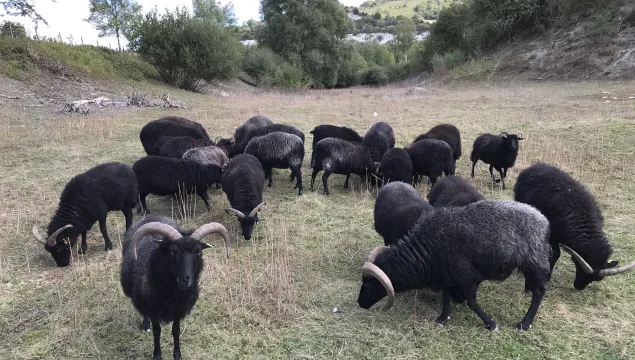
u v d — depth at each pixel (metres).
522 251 5.53
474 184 11.06
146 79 34.44
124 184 8.30
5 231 8.71
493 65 37.69
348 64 64.25
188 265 4.58
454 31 49.25
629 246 7.46
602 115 16.55
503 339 5.54
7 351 5.50
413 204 7.05
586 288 6.51
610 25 31.67
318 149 10.73
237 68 41.22
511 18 39.88
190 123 13.93
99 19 43.47
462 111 20.41
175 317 5.10
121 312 6.18
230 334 5.76
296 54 52.91
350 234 8.52
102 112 21.31
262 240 8.42
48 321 6.04
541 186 6.73
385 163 10.20
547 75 32.56
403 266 5.86
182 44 34.69
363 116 20.05
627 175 10.66
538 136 14.39
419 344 5.50
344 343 5.56
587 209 6.32
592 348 5.32
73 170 12.24
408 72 59.03
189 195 10.27
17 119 18.34
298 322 5.99
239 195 8.91
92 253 8.05
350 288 6.76
